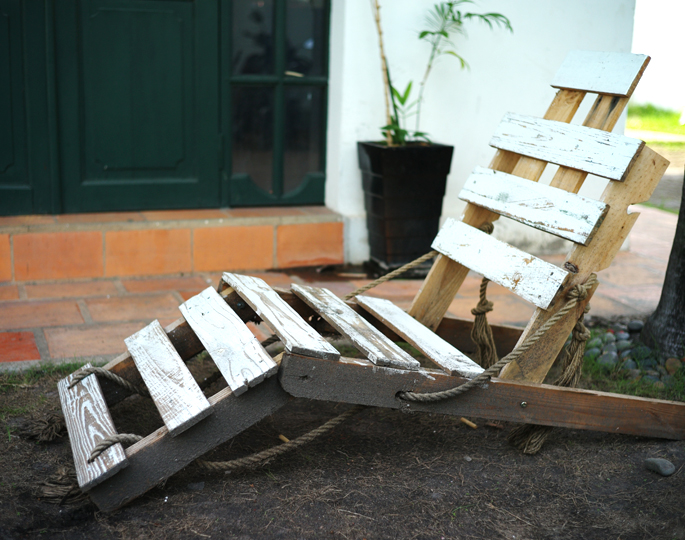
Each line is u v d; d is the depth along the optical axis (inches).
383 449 107.5
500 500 94.2
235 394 87.6
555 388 102.7
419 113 203.5
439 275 123.5
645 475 101.7
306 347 89.0
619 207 100.5
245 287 110.8
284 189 209.3
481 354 122.9
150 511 88.1
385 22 194.2
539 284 102.0
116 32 183.0
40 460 98.6
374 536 85.0
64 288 171.6
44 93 178.7
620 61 109.0
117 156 189.5
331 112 203.9
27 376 122.4
